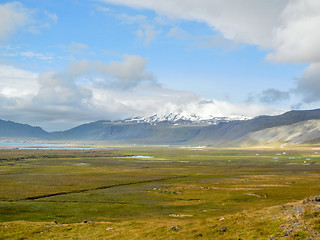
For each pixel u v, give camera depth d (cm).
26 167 19400
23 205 7531
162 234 3903
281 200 7881
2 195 8956
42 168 18812
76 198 8644
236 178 14025
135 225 4722
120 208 7188
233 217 4247
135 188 10794
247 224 3753
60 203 7844
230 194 9031
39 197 8775
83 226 4759
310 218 3497
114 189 10531
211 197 8612
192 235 3694
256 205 7256
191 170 18425
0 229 4716
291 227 3375
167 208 7150
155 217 6069
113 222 5216
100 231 4419
